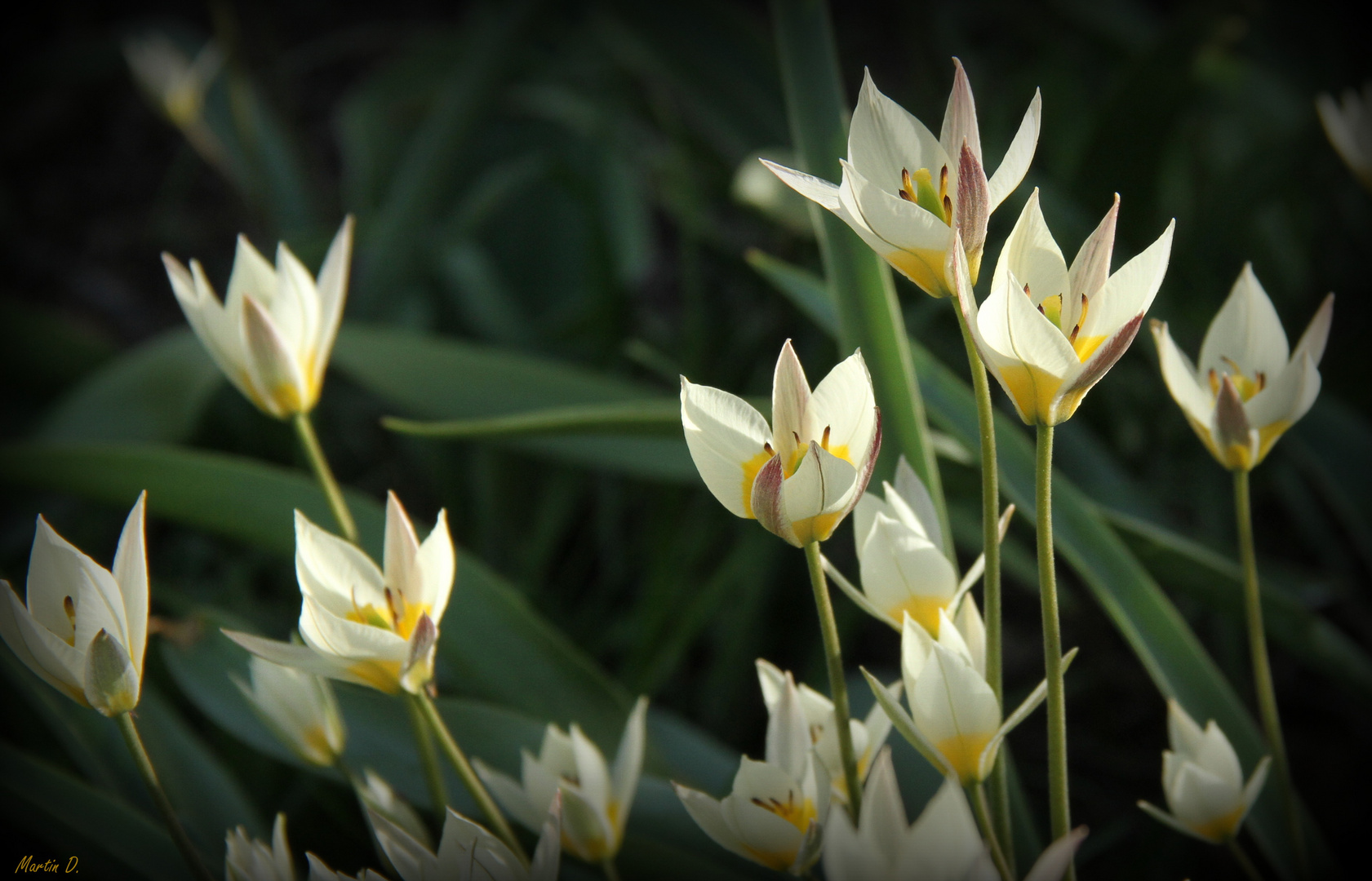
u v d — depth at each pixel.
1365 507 1.38
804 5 1.23
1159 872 1.46
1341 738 1.81
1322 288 2.30
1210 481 2.00
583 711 1.24
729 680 1.87
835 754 1.13
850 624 1.97
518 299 2.61
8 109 3.71
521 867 1.11
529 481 2.26
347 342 1.55
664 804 1.21
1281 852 1.18
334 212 2.95
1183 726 1.14
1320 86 2.40
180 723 1.27
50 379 1.98
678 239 3.27
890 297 1.20
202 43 3.10
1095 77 2.79
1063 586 1.63
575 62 2.70
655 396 1.50
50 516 1.68
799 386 1.09
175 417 1.56
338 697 1.23
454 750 1.12
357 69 3.99
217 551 2.20
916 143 1.10
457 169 2.71
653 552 2.08
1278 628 1.24
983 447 1.10
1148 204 1.98
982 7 2.84
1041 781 1.82
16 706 1.33
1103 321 1.09
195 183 3.66
